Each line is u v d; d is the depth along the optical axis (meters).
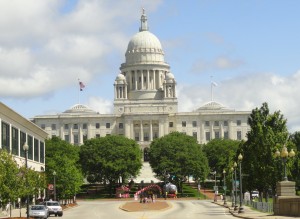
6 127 102.19
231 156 161.88
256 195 145.62
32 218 77.62
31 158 126.12
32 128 126.44
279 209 71.31
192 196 183.75
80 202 158.62
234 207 100.81
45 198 122.69
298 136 143.00
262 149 98.25
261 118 108.25
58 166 124.25
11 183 68.75
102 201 165.00
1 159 69.69
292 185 72.19
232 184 126.25
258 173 98.69
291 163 97.56
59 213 87.62
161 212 97.00
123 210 106.62
